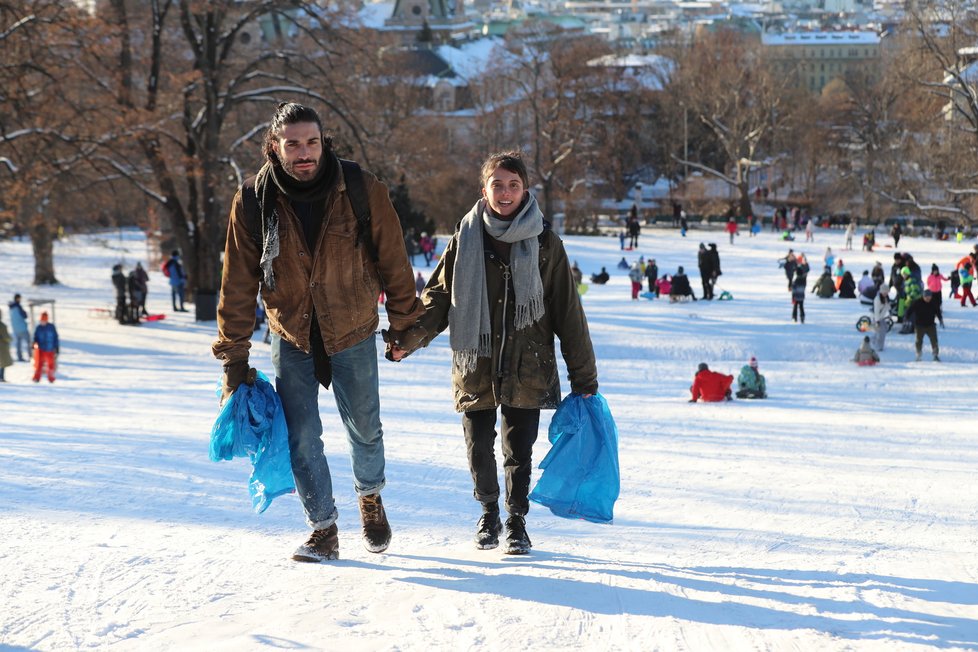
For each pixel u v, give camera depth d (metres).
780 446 23.11
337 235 8.22
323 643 6.61
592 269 95.25
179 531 10.08
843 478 17.67
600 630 6.98
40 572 8.19
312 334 8.45
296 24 66.75
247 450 8.49
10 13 54.41
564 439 9.45
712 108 160.12
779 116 164.88
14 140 57.06
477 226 9.12
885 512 13.95
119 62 63.72
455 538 10.50
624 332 56.38
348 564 8.74
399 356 8.76
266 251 8.19
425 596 7.68
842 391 38.75
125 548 9.12
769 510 13.98
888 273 87.56
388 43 125.06
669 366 47.72
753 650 6.64
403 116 115.25
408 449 19.97
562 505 9.45
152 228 82.12
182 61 71.44
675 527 12.16
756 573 8.91
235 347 8.52
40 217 63.78
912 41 109.62
